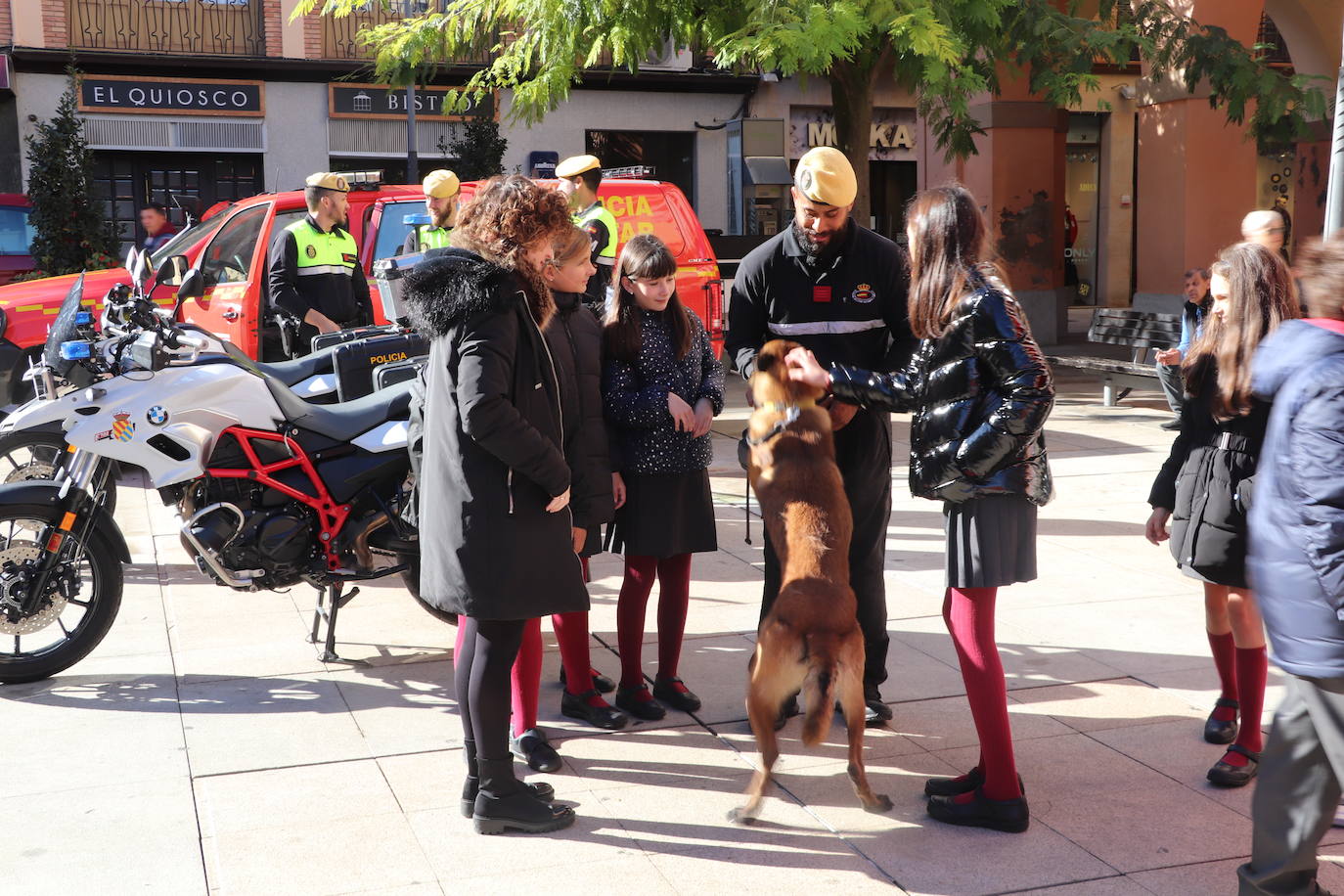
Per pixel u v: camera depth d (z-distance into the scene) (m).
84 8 17.50
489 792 3.40
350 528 4.71
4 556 4.59
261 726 4.21
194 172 18.45
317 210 7.77
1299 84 12.12
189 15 18.06
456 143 18.48
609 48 11.84
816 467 3.75
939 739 4.07
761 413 3.91
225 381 4.58
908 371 3.51
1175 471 3.97
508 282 3.20
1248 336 3.54
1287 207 22.09
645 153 20.84
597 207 7.01
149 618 5.45
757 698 3.40
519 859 3.27
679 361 4.22
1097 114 23.06
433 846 3.34
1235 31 13.99
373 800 3.62
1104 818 3.48
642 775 3.82
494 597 3.23
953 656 4.88
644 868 3.22
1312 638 2.53
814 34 9.63
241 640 5.15
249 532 4.58
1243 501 3.62
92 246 14.77
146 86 17.72
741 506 7.72
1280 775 2.75
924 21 9.94
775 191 19.69
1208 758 3.87
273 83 18.42
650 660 4.91
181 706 4.39
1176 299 15.06
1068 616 5.32
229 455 4.59
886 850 3.31
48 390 4.78
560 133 20.02
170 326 4.65
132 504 7.83
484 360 3.14
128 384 4.53
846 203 3.92
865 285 4.13
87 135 17.53
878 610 4.17
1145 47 11.49
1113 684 4.51
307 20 18.53
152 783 3.74
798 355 3.65
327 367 5.87
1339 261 2.56
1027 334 3.19
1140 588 5.75
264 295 8.61
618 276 4.20
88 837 3.38
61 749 4.00
